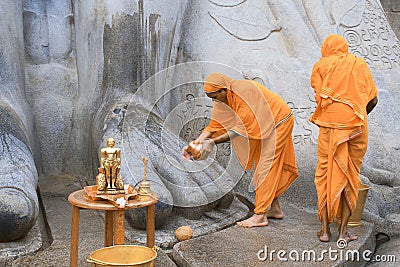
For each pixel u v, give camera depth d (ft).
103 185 8.34
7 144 10.78
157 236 10.40
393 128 15.61
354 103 10.20
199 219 11.48
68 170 14.80
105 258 7.90
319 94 10.53
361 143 10.34
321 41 16.52
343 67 10.34
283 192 12.67
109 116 12.87
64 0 15.10
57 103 14.76
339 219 11.34
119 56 13.67
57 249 9.66
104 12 13.66
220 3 16.02
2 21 12.85
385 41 17.47
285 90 15.03
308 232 11.23
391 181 14.42
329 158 10.37
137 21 13.74
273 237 10.78
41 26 14.94
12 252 9.26
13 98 12.79
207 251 9.86
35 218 9.64
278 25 16.22
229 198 12.03
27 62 14.87
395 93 16.34
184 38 15.97
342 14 17.06
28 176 10.27
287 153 11.70
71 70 15.21
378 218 12.84
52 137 14.69
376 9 18.06
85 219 11.48
